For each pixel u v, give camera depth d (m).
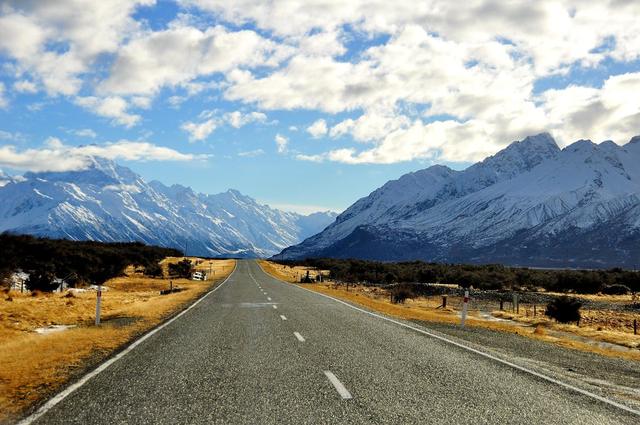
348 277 78.56
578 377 10.37
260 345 13.09
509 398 8.15
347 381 9.12
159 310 23.30
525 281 80.38
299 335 14.98
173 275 75.69
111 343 13.46
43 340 13.84
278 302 28.19
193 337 14.52
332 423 6.74
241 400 7.84
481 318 32.69
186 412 7.21
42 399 7.91
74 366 10.48
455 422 6.85
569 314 31.53
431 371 10.10
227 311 22.73
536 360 12.34
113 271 63.31
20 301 27.61
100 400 7.83
